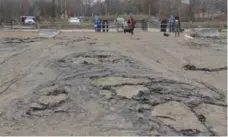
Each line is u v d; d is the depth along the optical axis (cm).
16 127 775
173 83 1098
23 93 984
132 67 1287
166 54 1789
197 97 987
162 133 746
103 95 947
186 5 6047
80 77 1100
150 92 982
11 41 2275
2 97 968
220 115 872
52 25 4231
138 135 731
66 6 7050
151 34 2897
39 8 6450
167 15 6078
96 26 3353
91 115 833
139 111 855
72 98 926
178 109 873
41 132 747
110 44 1964
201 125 794
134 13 6925
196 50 2005
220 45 2277
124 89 990
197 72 1420
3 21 4706
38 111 862
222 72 1422
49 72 1195
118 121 800
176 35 2805
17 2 6412
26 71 1234
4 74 1214
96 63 1328
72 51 1625
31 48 1806
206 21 5341
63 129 761
